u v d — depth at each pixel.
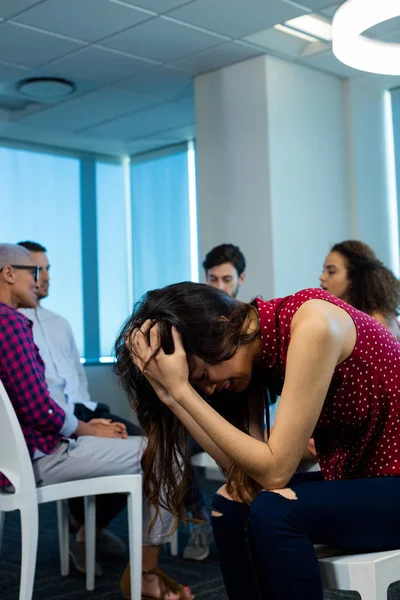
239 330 1.47
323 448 1.62
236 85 5.18
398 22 4.41
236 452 1.42
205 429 1.43
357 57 3.37
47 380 3.43
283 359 1.49
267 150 5.00
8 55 4.94
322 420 1.55
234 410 1.67
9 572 3.09
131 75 5.39
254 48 4.91
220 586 2.82
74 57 5.00
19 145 7.01
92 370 7.00
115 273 7.63
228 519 1.53
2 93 5.81
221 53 4.99
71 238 7.30
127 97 5.89
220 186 5.28
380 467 1.53
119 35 4.64
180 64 5.19
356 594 2.74
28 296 2.80
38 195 7.10
